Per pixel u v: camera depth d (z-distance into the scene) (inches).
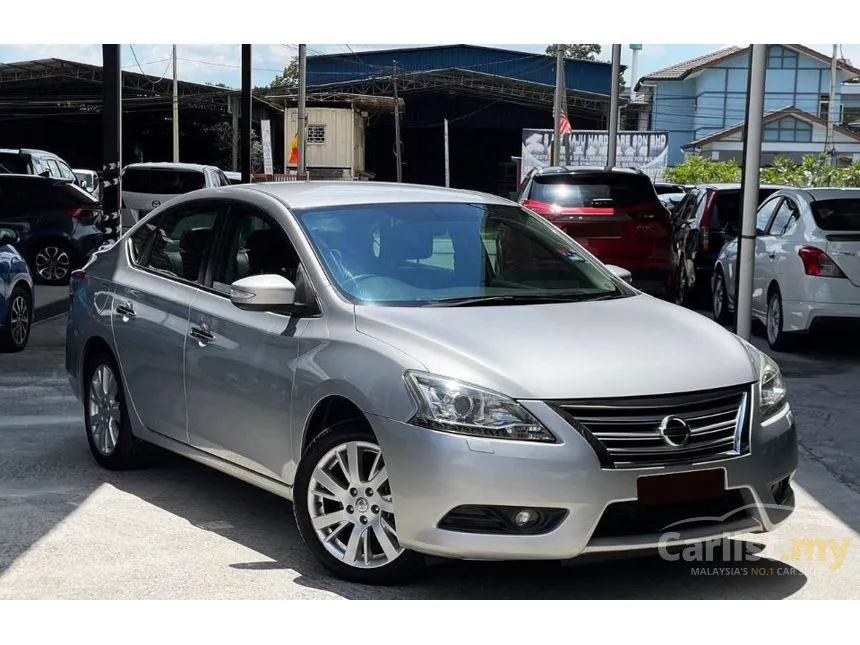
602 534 167.6
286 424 194.2
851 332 443.5
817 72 2819.9
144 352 235.1
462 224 221.5
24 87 2500.0
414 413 169.8
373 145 3110.2
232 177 1584.6
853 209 450.9
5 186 725.9
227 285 219.0
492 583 185.0
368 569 181.0
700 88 2869.1
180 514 221.1
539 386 167.6
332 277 198.1
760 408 180.9
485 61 2866.6
